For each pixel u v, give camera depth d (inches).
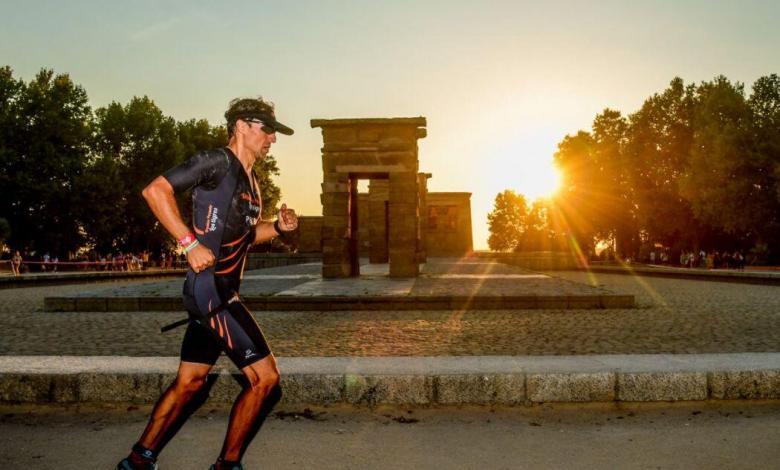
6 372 188.2
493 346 302.5
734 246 2273.6
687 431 161.0
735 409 181.8
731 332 355.3
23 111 1724.9
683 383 187.9
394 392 186.9
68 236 1829.5
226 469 116.0
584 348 296.8
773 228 1802.4
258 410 116.0
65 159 1733.5
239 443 116.1
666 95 2209.6
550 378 187.8
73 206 1765.5
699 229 2175.2
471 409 185.0
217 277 115.6
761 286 834.2
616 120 2564.0
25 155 1716.3
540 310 494.3
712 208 1822.1
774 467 133.5
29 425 169.3
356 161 762.8
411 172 761.6
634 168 2251.5
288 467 135.4
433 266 1184.2
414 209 764.0
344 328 376.8
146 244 2356.1
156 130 2346.2
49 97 1758.1
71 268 1845.5
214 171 116.0
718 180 1811.0
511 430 164.1
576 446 149.8
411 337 335.3
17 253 1428.4
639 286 834.8
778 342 314.7
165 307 508.7
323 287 608.1
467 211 1798.7
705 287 810.2
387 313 473.7
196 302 115.0
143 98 2391.7
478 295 506.9
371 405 186.5
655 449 146.7
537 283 665.0
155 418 118.9
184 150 2481.5
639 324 397.1
